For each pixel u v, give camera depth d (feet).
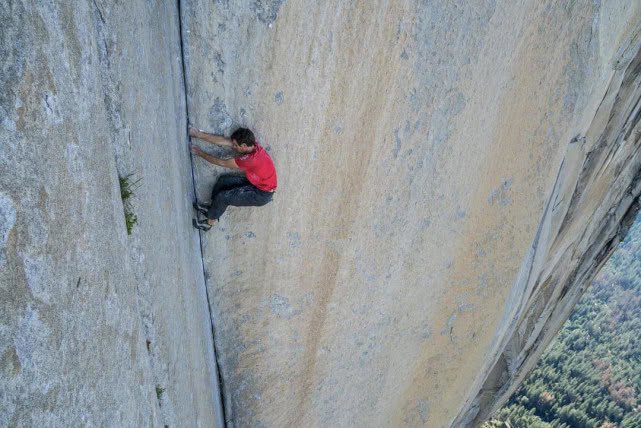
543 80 17.97
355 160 15.88
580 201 29.96
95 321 5.32
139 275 7.49
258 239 16.76
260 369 19.85
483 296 23.00
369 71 14.28
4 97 3.53
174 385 9.61
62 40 4.63
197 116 13.74
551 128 19.43
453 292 21.98
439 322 22.76
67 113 4.71
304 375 20.56
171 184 10.61
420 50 14.53
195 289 14.28
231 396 20.25
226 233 16.43
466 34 14.96
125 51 6.88
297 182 15.76
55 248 4.37
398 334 21.76
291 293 18.24
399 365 23.11
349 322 19.84
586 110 20.76
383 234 18.07
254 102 13.97
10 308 3.57
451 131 16.76
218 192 14.69
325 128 14.93
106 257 5.82
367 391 22.84
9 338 3.54
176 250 10.93
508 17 15.39
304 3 12.77
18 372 3.62
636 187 38.58
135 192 7.29
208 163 14.65
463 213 19.48
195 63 13.03
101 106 5.85
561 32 17.15
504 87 17.04
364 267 18.57
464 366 25.67
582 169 26.30
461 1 14.30
